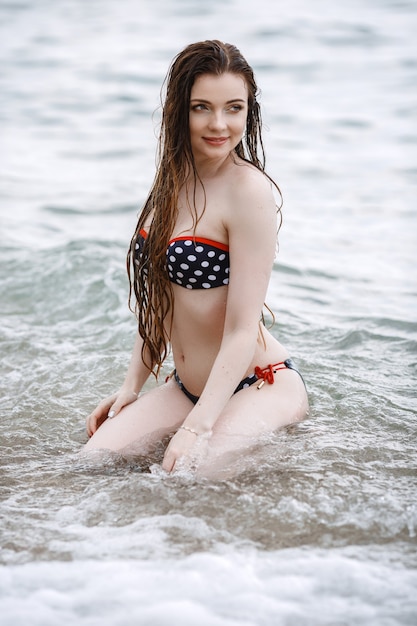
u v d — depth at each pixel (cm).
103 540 265
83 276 569
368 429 354
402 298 562
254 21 1697
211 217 316
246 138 334
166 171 323
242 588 238
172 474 305
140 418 340
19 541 265
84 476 315
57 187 845
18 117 1141
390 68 1348
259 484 300
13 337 484
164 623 223
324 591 237
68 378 423
